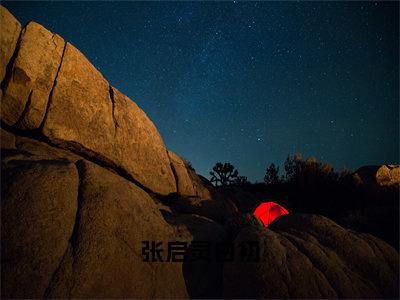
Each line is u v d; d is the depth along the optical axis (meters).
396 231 7.10
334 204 9.91
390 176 10.42
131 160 6.14
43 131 4.83
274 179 13.70
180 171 7.57
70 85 5.39
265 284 3.40
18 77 4.67
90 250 2.84
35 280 2.48
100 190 3.40
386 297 3.93
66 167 3.46
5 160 3.52
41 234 2.73
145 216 3.65
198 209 6.57
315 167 11.39
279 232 4.62
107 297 2.72
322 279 3.64
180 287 3.42
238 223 4.79
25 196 2.90
